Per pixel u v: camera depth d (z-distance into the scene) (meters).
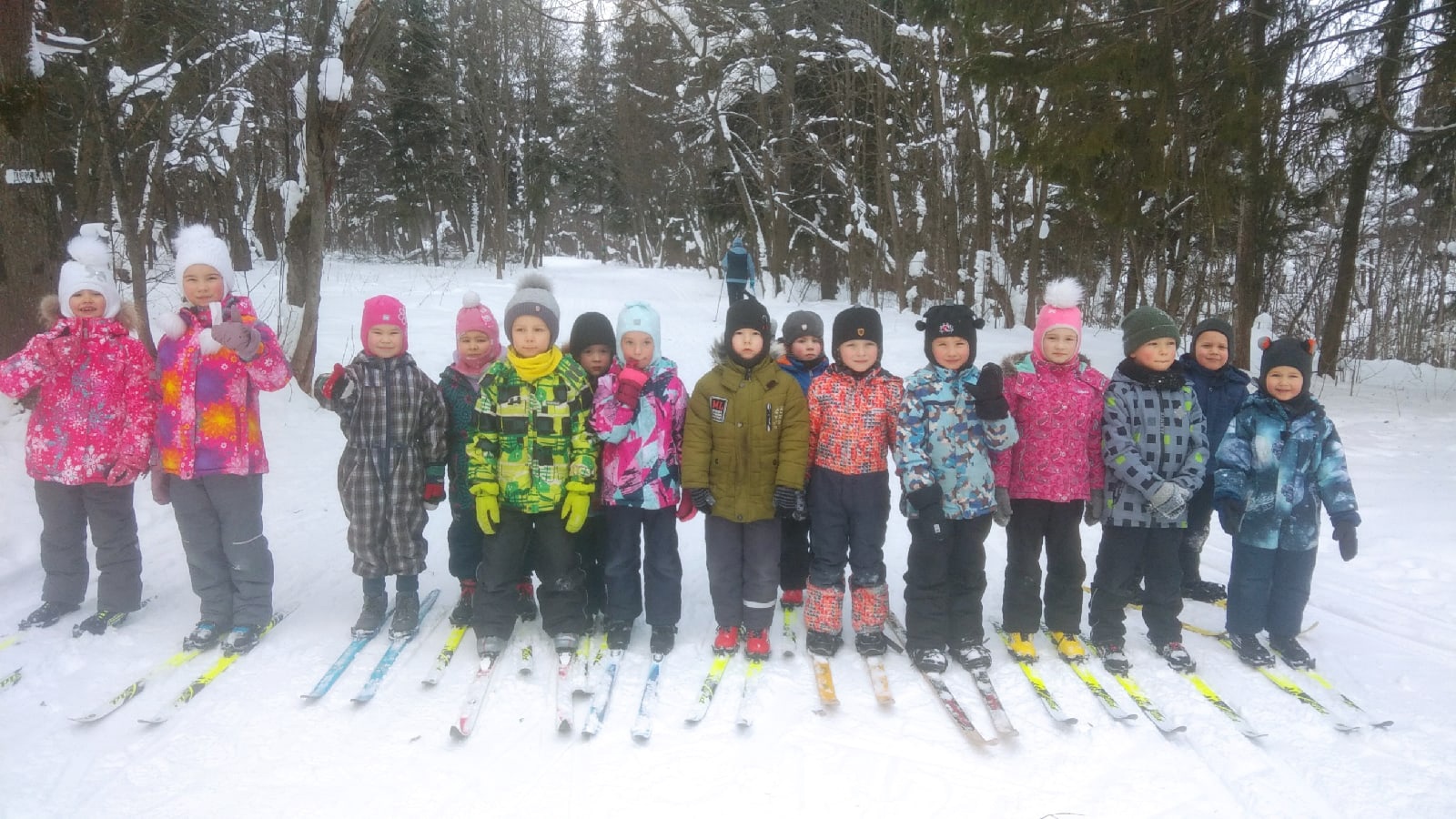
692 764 3.00
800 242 23.91
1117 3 8.99
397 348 3.75
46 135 6.19
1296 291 19.69
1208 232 15.81
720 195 24.44
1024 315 19.33
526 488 3.59
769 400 3.63
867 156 21.23
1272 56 8.35
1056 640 3.85
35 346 3.72
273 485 6.29
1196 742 3.17
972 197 19.53
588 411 3.65
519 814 2.73
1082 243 20.19
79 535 3.97
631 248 52.66
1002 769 3.00
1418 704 3.45
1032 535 3.74
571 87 34.19
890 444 3.72
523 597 4.15
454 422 4.00
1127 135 8.32
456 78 28.92
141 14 7.77
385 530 3.73
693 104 23.23
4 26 5.84
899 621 4.20
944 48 16.92
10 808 2.70
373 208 34.12
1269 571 3.75
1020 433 3.71
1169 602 3.76
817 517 3.77
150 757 2.99
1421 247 20.75
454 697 3.42
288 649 3.78
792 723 3.27
